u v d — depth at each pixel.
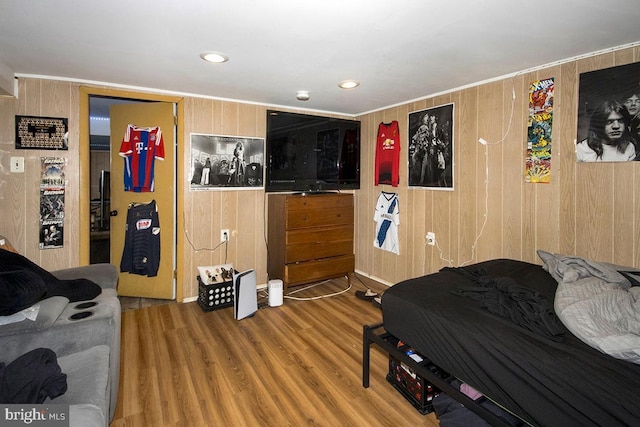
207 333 2.75
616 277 1.71
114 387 1.73
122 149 3.38
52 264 2.85
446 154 3.16
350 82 2.89
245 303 3.03
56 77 2.78
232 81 2.89
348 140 4.16
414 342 1.72
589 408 1.07
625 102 2.05
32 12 1.70
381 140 3.91
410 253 3.61
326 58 2.33
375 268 4.11
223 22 1.80
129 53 2.25
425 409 1.84
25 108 2.71
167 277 3.43
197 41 2.05
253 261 3.80
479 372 1.40
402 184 3.68
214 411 1.84
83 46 2.13
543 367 1.19
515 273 2.14
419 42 2.05
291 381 2.12
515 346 1.30
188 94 3.31
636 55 2.01
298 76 2.73
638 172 2.02
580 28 1.85
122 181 3.41
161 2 1.60
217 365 2.29
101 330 1.62
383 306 1.93
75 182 2.90
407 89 3.11
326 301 3.47
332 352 2.47
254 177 3.73
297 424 1.76
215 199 3.54
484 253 2.88
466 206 3.01
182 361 2.33
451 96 3.10
